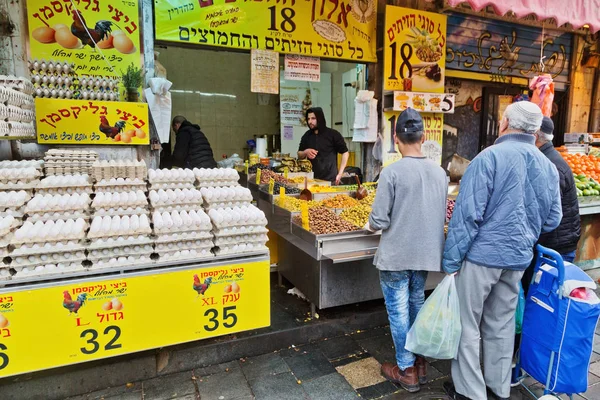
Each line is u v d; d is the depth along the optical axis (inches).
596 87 263.7
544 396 85.4
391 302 95.9
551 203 85.7
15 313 77.9
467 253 87.0
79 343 83.3
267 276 97.9
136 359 99.5
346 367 107.5
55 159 102.7
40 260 80.7
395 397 95.4
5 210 84.1
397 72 190.4
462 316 88.7
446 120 228.8
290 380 101.6
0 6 125.9
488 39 225.6
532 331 89.7
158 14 145.4
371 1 182.7
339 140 194.2
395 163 92.0
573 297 82.8
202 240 93.1
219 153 319.0
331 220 117.5
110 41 137.9
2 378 91.2
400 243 90.5
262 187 162.4
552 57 248.1
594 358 113.8
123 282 84.8
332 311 129.7
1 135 87.9
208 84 309.0
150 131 143.0
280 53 169.2
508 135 86.4
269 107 328.8
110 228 84.0
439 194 91.5
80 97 128.0
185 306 91.0
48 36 131.3
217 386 98.7
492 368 90.7
